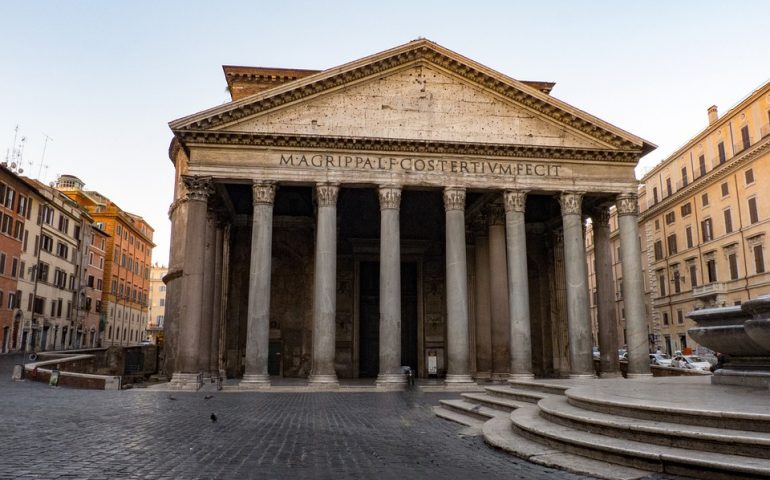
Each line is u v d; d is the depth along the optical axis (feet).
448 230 101.86
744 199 160.97
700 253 181.88
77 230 236.22
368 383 114.32
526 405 51.83
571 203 105.29
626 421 33.30
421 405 70.08
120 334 288.92
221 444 38.01
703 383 54.13
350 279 139.13
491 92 106.63
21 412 53.62
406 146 101.96
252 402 72.38
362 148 101.19
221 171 98.12
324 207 99.04
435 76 106.11
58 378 90.89
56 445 35.58
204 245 97.76
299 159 99.96
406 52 103.76
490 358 117.60
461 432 46.19
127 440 38.55
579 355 100.94
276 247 133.69
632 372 102.78
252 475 28.14
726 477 25.11
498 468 30.89
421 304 140.05
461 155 103.71
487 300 120.16
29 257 189.88
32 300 190.70
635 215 106.73
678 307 195.00
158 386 97.76
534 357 139.85
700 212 183.01
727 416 29.17
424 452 36.29
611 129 106.22
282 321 131.34
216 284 118.52
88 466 29.17
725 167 167.22
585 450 32.01
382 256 99.40
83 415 52.75
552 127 107.24
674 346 196.65
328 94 102.99
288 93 100.78
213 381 106.93
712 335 47.52
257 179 98.58
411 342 140.97
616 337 115.65
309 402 73.51
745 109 160.56
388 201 100.37
